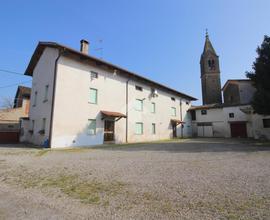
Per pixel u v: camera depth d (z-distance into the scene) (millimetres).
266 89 17188
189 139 25391
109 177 5996
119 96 20875
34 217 3482
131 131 21969
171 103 29688
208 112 32312
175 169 6941
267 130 21859
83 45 20125
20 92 31812
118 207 3844
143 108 24094
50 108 15508
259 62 17562
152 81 24656
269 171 6375
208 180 5465
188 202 3982
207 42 46500
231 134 29297
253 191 4496
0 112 26078
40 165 7977
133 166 7562
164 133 27297
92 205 3969
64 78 16047
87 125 17328
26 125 20297
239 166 7258
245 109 24219
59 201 4211
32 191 4883
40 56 19281
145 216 3439
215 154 10422
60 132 15297
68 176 6195
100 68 19141
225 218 3271
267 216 3303
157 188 4891
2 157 10070
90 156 10297
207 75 44250
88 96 17703
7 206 3992
